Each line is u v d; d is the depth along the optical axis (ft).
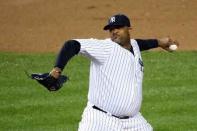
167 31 174.81
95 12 190.08
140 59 69.21
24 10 195.31
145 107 119.55
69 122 111.34
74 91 129.08
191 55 155.22
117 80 66.44
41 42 169.48
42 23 184.24
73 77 138.31
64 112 116.78
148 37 170.40
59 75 62.69
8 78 138.92
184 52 157.89
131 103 66.95
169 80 136.56
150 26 178.19
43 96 126.52
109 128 66.80
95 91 67.10
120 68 66.49
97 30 176.14
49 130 106.83
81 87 131.64
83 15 188.44
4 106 120.47
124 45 68.08
